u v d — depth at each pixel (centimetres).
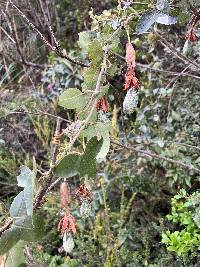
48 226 246
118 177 246
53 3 350
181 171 224
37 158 299
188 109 247
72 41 356
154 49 253
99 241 225
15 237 64
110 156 244
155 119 249
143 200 248
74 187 241
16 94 322
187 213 184
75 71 306
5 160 287
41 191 72
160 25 245
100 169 251
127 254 223
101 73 86
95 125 78
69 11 362
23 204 64
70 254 239
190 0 107
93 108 78
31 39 341
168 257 210
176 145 231
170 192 245
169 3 103
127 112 89
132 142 242
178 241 177
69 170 72
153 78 262
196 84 248
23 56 313
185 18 112
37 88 332
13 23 283
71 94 86
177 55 189
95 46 91
